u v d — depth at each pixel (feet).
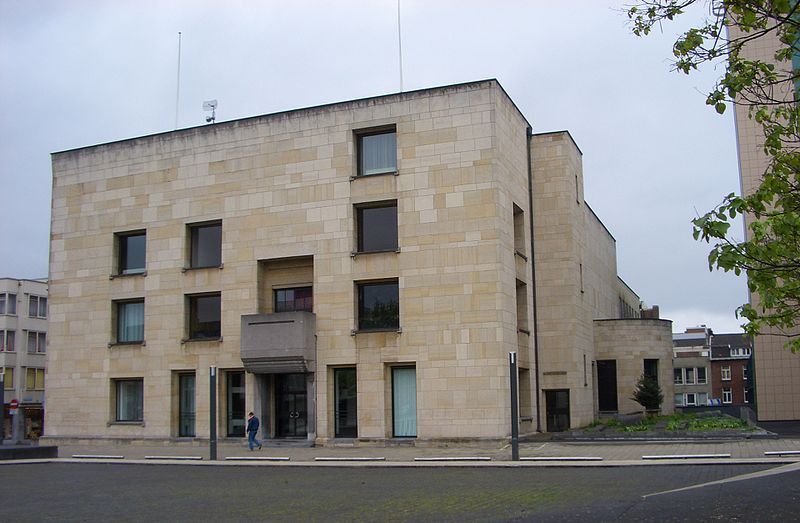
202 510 54.85
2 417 117.19
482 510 49.42
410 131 116.37
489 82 113.19
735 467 71.67
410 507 52.39
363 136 121.60
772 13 29.66
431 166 114.52
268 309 124.26
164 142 131.75
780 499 42.55
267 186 123.54
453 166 113.39
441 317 111.24
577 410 131.54
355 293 116.88
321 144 120.88
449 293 111.34
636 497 50.24
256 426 111.75
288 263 123.54
